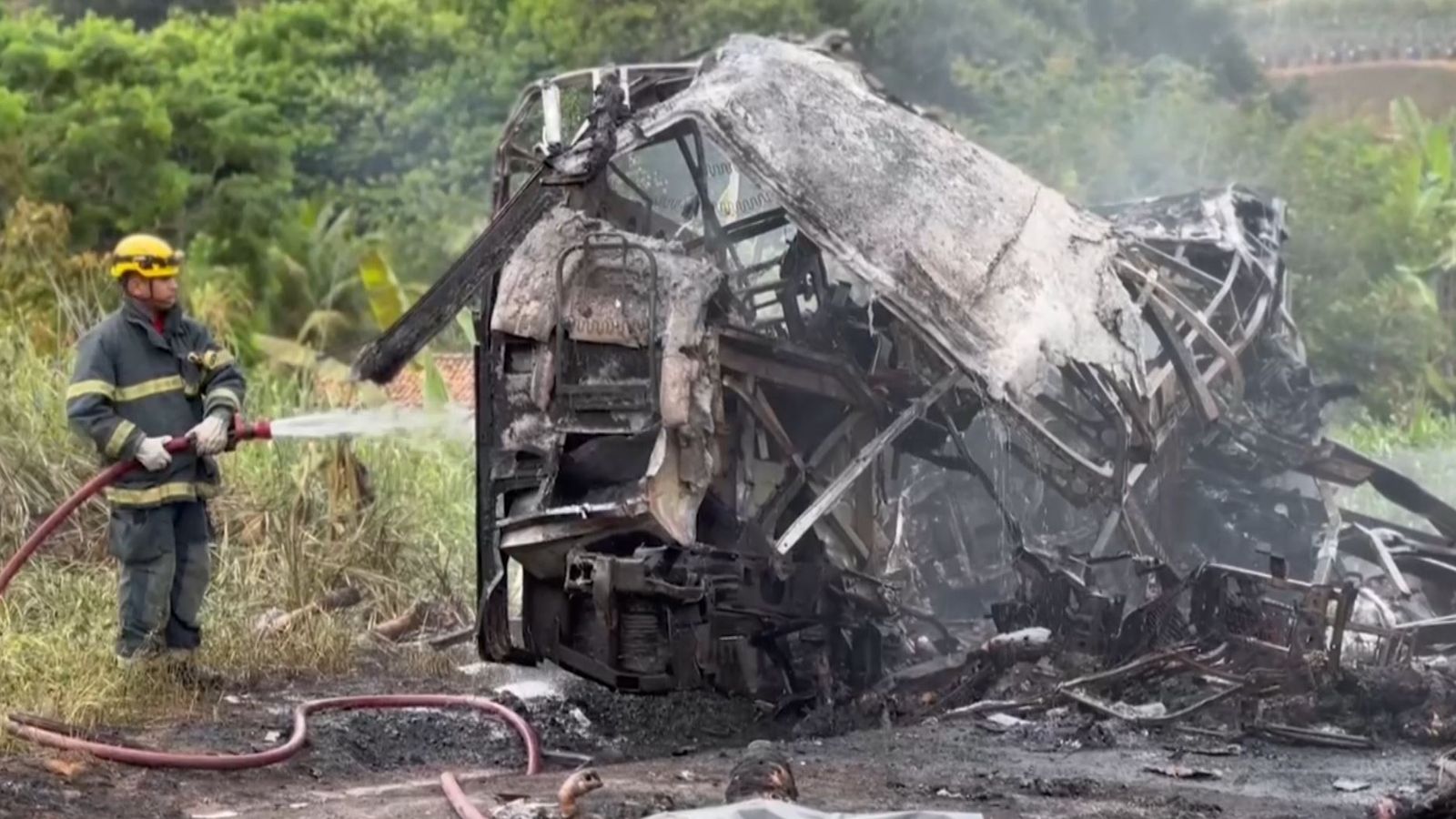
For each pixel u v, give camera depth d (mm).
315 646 11961
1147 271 11820
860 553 10930
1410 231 36500
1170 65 40406
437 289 10820
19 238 20797
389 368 10961
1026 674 10320
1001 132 37250
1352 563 14070
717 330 9664
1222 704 9797
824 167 10273
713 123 10133
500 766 9289
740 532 10117
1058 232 11125
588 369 9711
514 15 44219
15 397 14523
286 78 43969
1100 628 10344
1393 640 10773
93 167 36844
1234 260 13297
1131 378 10641
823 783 8141
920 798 7754
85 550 13430
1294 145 37781
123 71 41406
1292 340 14461
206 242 36344
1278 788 8250
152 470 9977
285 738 9469
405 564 14125
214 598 12734
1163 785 8242
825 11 39000
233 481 14453
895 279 9953
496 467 9945
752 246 12031
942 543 12477
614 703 11000
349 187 41969
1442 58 47000
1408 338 34438
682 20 40938
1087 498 11211
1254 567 12781
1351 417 31688
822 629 10508
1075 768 8641
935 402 10844
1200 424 11789
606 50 41438
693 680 9648
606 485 9828
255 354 28391
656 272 9602
